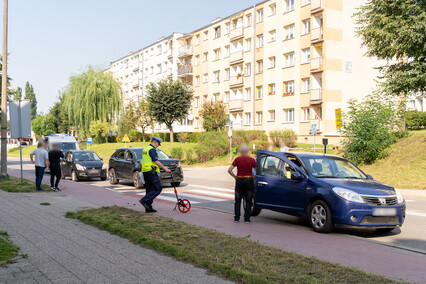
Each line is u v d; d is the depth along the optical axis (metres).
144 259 5.27
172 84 50.56
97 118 55.16
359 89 39.38
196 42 59.75
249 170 8.77
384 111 22.27
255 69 47.44
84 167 20.23
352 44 39.12
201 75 58.62
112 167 18.58
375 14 22.30
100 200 12.18
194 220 8.81
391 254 6.15
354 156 22.45
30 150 73.44
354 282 4.39
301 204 8.41
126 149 18.08
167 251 5.61
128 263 5.06
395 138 23.34
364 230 8.41
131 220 7.98
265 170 9.49
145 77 78.50
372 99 22.88
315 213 8.05
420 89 22.50
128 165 17.31
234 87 51.16
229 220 9.04
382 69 24.08
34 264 4.99
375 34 22.20
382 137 21.97
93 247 5.91
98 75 55.38
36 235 6.68
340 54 38.50
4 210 9.46
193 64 60.56
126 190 16.11
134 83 83.00
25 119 16.34
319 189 8.00
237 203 8.83
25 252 5.56
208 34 56.75
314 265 5.00
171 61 68.19
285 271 4.71
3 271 4.69
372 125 21.97
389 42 22.38
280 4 43.62
